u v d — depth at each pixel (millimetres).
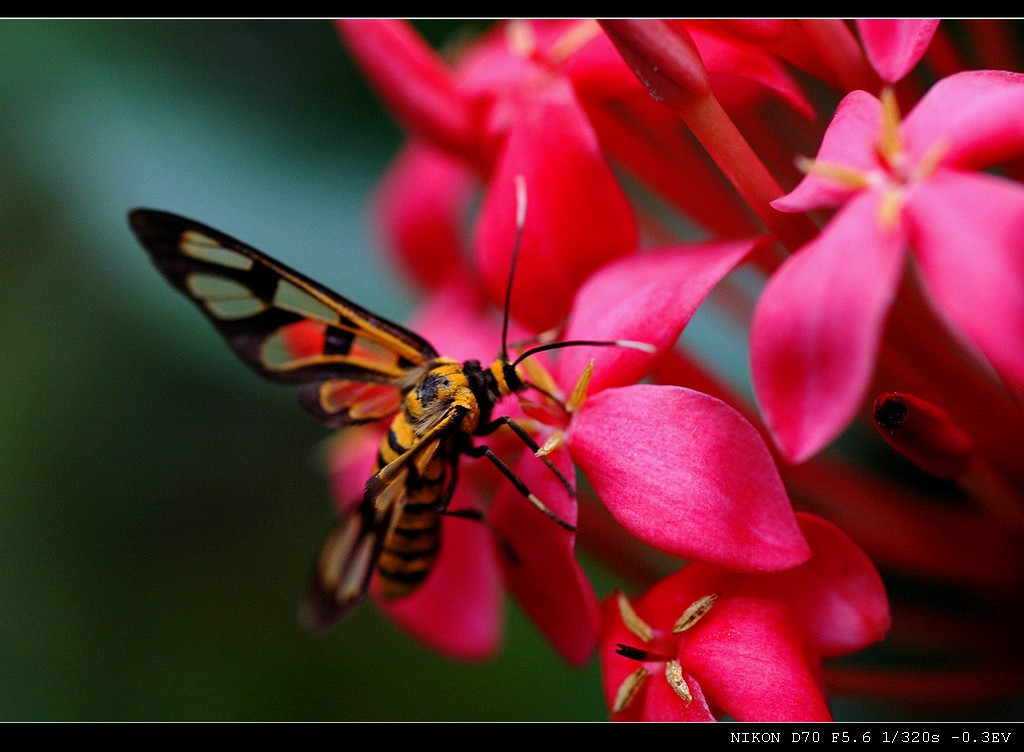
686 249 176
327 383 191
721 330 207
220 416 209
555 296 182
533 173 181
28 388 207
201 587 208
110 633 207
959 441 169
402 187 208
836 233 162
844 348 160
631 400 172
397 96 190
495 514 178
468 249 213
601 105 184
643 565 189
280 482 209
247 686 208
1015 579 181
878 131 165
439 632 205
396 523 187
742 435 168
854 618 170
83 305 207
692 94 168
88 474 207
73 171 208
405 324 211
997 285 159
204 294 190
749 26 173
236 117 211
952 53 177
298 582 209
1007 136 162
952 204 161
